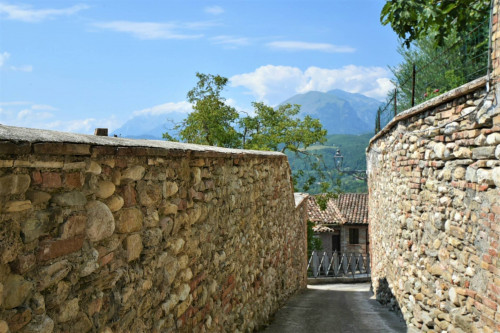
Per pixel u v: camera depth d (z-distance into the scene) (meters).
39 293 2.17
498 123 4.21
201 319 4.46
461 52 8.88
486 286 4.47
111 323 2.79
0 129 2.03
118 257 2.90
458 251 5.15
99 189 2.68
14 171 2.03
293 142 23.98
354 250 25.23
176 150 3.74
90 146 2.54
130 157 3.05
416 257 6.69
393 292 8.48
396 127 7.77
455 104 5.17
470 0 6.93
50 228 2.26
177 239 3.86
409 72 12.84
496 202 4.27
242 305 6.07
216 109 22.23
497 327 4.25
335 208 26.11
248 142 24.08
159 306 3.48
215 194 4.98
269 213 8.17
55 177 2.30
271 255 8.30
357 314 8.47
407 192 7.06
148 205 3.31
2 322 1.94
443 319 5.62
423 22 7.28
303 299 10.97
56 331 2.28
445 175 5.50
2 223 1.96
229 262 5.50
